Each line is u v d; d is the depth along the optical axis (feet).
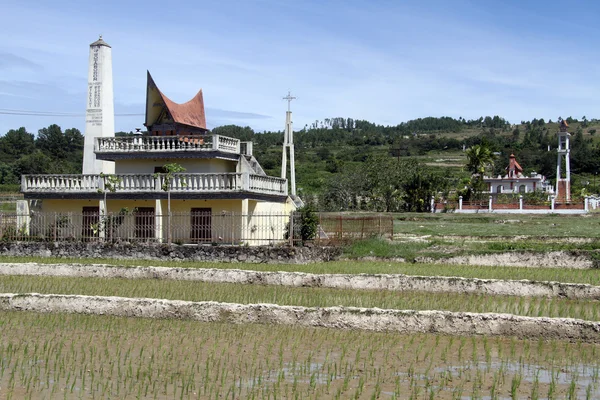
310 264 116.78
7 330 71.61
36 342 66.85
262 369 57.77
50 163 347.77
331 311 72.13
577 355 61.52
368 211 268.21
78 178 155.43
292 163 200.54
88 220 155.94
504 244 131.54
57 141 462.19
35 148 457.27
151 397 51.24
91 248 129.39
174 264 118.21
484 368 57.72
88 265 107.65
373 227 146.30
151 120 163.22
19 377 55.93
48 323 74.59
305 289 93.30
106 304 78.48
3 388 53.11
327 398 50.60
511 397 50.78
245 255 120.67
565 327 66.59
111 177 150.92
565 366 58.29
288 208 167.84
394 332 70.13
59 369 58.03
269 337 68.13
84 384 54.19
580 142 567.18
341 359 60.44
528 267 114.32
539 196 300.61
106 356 61.87
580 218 228.43
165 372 57.06
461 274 102.83
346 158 514.27
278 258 118.83
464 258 119.34
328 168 431.84
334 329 71.41
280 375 55.77
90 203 156.76
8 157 417.08
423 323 69.72
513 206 262.67
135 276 104.83
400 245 132.26
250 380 54.95
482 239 159.33
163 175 148.87
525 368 57.72
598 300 86.12
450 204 272.10
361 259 123.95
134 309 77.56
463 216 233.76
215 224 148.66
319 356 61.46
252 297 85.87
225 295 87.25
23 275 108.27
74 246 130.00
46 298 80.38
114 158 157.89
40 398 51.08
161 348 64.39
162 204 151.84
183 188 147.43
